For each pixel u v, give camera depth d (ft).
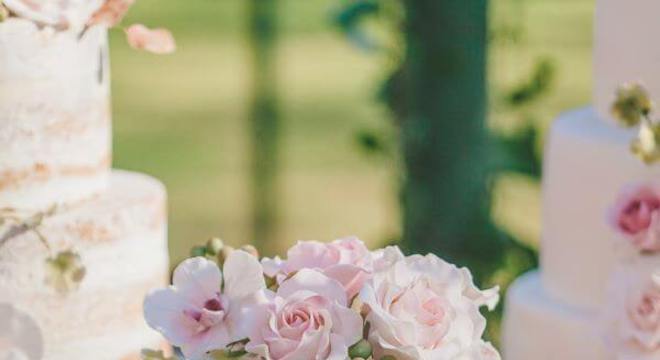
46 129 10.39
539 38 43.78
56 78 10.39
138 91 44.06
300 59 45.93
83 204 10.74
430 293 7.18
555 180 12.17
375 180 37.27
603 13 12.02
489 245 21.24
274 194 35.47
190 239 33.37
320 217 34.86
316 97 43.73
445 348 7.06
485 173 21.25
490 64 21.16
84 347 10.48
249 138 37.91
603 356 11.71
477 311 7.25
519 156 21.45
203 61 46.19
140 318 10.86
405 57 20.97
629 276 10.26
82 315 10.43
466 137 21.04
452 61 20.76
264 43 36.63
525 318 12.34
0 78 10.16
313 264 7.40
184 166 38.11
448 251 21.26
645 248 10.27
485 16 20.86
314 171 37.81
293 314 7.04
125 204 10.73
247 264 7.27
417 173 21.24
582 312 11.98
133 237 10.71
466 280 7.39
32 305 10.22
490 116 21.21
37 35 10.23
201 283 7.37
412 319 7.04
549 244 12.39
